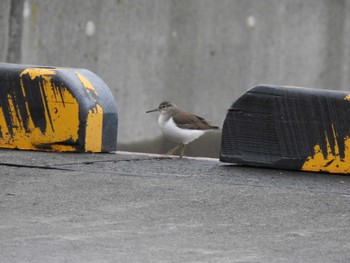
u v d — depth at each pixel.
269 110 13.38
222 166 13.77
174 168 13.46
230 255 9.17
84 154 14.35
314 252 9.34
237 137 13.60
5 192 11.56
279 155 13.39
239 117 13.55
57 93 14.29
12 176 12.41
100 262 8.84
